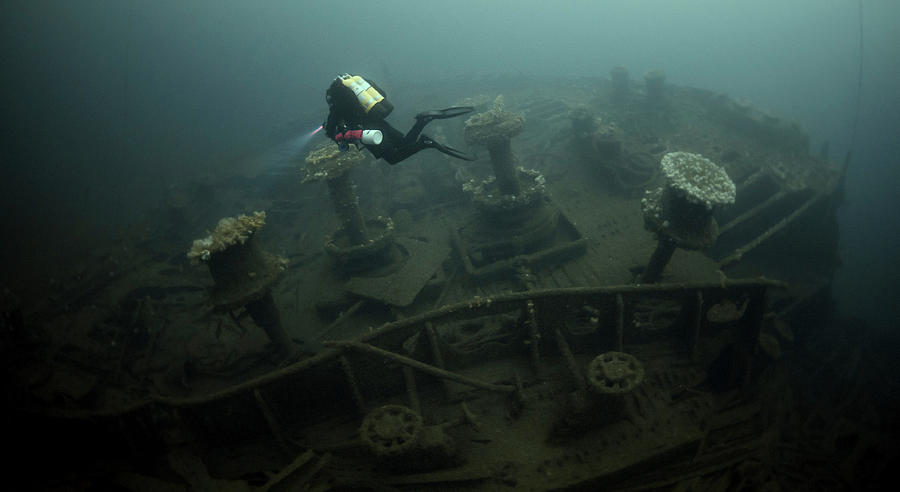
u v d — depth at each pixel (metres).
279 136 16.08
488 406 5.86
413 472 5.18
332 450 5.55
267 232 11.75
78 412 5.43
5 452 5.62
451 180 11.30
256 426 5.82
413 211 11.17
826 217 9.85
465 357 6.22
